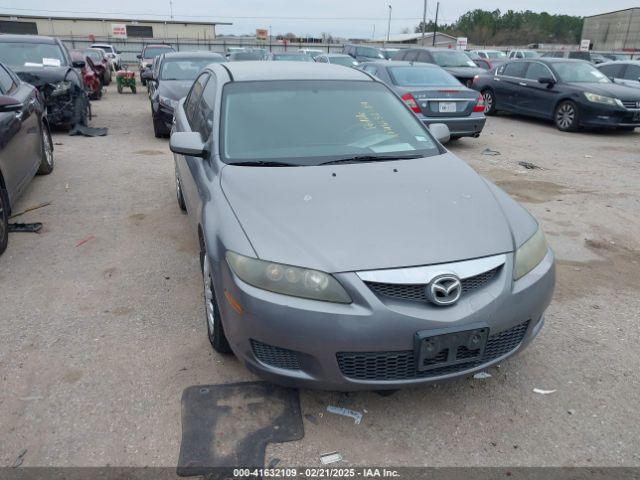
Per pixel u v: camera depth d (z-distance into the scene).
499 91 13.89
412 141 3.79
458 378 2.65
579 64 12.70
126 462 2.46
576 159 9.02
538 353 3.33
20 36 10.48
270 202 2.89
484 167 8.27
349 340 2.45
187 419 2.72
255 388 2.96
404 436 2.66
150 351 3.27
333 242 2.60
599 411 2.84
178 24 57.97
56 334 3.44
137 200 6.14
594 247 5.05
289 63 4.61
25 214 5.62
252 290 2.54
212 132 3.64
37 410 2.77
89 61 16.67
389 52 22.33
